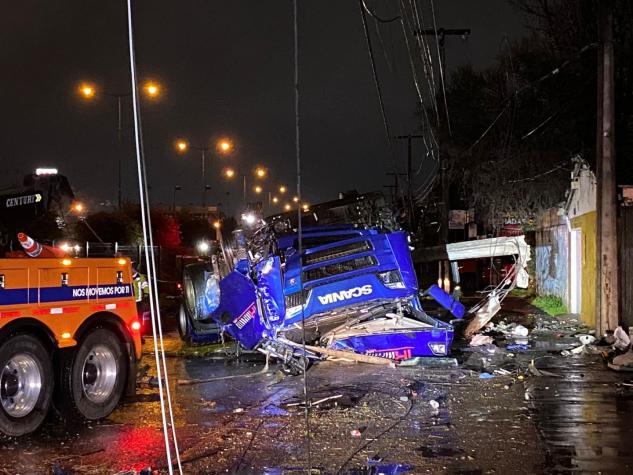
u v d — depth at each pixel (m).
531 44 24.39
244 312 12.05
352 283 11.99
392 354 12.30
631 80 19.77
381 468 6.39
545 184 25.77
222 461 6.66
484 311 15.45
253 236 13.04
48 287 7.84
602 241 14.13
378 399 9.32
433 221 41.38
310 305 11.80
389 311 12.62
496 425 7.90
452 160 31.14
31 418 7.53
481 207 32.44
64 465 6.59
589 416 8.29
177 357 13.84
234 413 8.69
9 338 7.31
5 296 7.32
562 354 13.04
